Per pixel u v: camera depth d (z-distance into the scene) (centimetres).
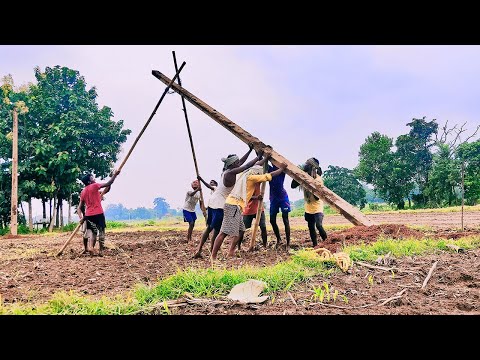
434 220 1953
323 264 660
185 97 1067
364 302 486
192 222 1273
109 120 3278
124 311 457
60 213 3284
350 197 5222
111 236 1725
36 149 2878
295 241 1178
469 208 2745
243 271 594
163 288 527
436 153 4775
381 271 634
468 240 894
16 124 2458
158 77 1083
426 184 4575
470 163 4309
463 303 469
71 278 690
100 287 615
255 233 966
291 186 1010
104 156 3328
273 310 460
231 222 813
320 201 1009
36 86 3200
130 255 990
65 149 3023
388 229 982
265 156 986
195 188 1247
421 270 632
